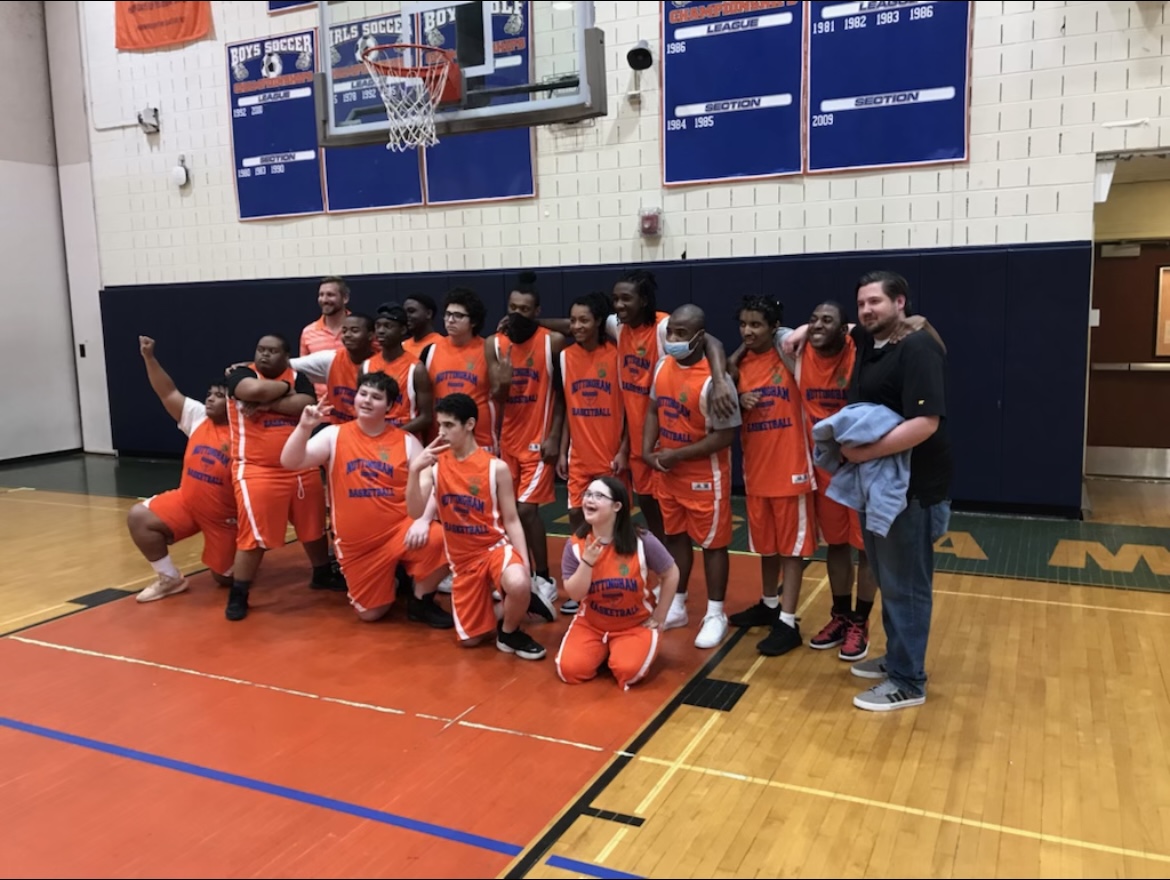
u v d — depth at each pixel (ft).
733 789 8.50
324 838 7.80
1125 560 15.78
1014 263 18.61
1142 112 17.69
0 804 8.47
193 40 27.30
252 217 27.30
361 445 12.98
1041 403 18.80
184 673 11.60
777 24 20.18
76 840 7.86
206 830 7.97
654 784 8.61
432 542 12.82
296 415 13.97
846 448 9.34
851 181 20.07
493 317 24.00
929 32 18.94
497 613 13.33
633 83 21.83
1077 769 8.75
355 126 21.13
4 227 29.09
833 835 7.71
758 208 21.02
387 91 20.52
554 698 10.64
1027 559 15.97
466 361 13.75
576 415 13.11
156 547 14.60
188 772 9.02
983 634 12.43
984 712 10.05
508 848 7.59
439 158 24.34
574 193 22.91
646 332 12.55
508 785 8.64
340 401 15.43
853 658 11.51
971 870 7.20
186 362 28.71
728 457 11.91
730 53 20.71
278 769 9.04
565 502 21.74
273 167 26.68
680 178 21.65
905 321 9.43
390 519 12.99
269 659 12.04
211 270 28.37
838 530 11.54
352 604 13.48
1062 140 18.33
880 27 19.34
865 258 19.85
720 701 10.46
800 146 20.38
